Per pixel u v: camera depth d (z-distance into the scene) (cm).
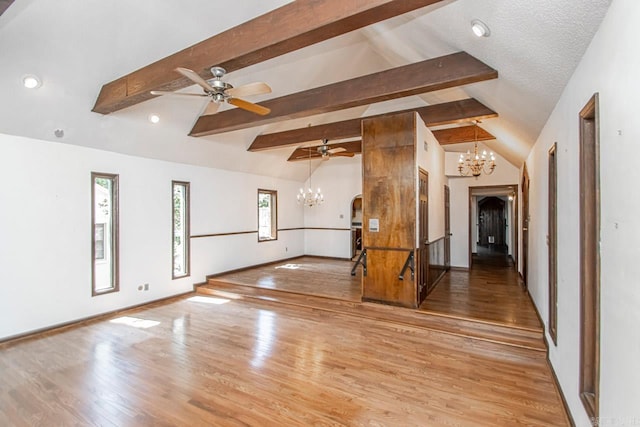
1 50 322
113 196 509
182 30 361
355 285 602
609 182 159
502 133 531
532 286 488
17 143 403
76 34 339
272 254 859
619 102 146
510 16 205
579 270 217
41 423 241
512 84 310
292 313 498
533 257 478
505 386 286
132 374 312
